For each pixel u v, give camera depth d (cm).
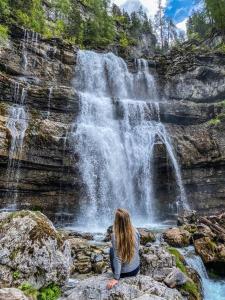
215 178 2488
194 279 935
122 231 566
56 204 2025
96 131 2300
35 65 2756
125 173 2388
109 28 5506
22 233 629
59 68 2941
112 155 2347
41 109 2294
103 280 590
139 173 2470
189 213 1839
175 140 2634
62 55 2997
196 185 2516
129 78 3544
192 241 1284
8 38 2631
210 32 4106
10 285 577
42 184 1964
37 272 606
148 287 584
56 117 2327
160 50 6756
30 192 1925
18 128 1947
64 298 587
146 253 866
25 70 2666
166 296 581
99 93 3228
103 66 3334
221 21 3853
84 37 4812
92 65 3228
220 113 2820
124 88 3462
